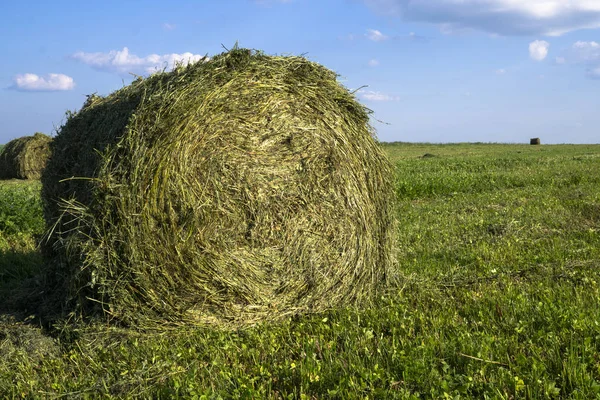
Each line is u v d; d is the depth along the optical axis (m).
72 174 5.55
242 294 5.14
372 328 4.70
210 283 5.01
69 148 5.77
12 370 4.39
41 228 9.46
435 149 51.66
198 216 4.89
